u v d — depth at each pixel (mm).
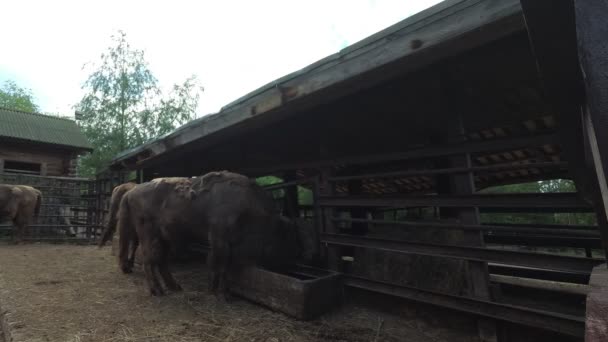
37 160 13484
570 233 2336
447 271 3145
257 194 4145
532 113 3926
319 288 3305
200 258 6195
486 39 2033
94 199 10758
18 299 3754
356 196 3758
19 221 9461
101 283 4578
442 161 4469
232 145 5828
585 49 846
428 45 2107
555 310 2664
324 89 2771
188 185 4199
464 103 3607
